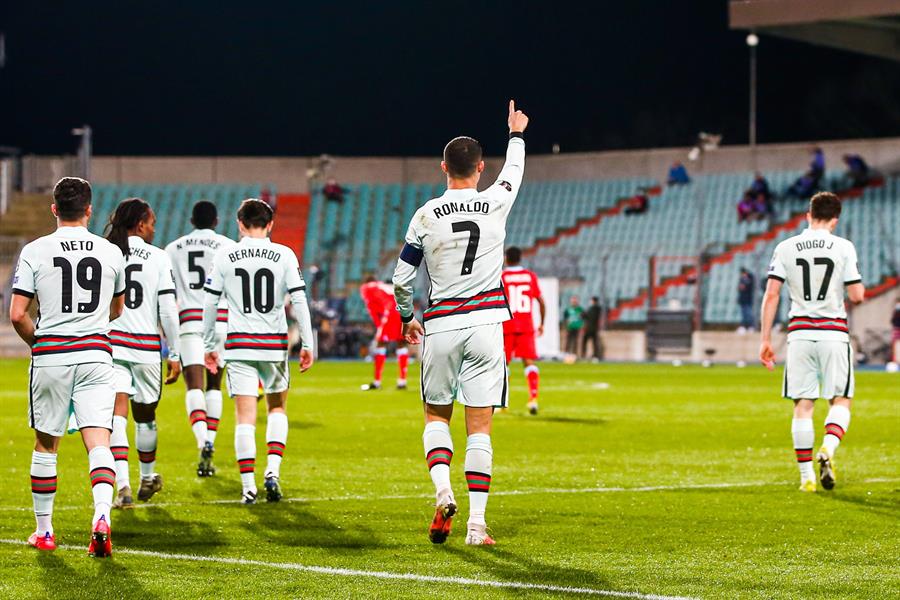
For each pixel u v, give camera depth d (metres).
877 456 34.66
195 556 19.02
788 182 129.62
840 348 26.88
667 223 130.62
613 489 27.39
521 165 20.80
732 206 130.00
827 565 18.38
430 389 20.05
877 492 26.88
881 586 16.80
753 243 124.12
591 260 129.12
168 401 57.44
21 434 40.44
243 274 25.19
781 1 91.94
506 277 49.41
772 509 24.28
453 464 32.78
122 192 142.88
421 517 23.16
